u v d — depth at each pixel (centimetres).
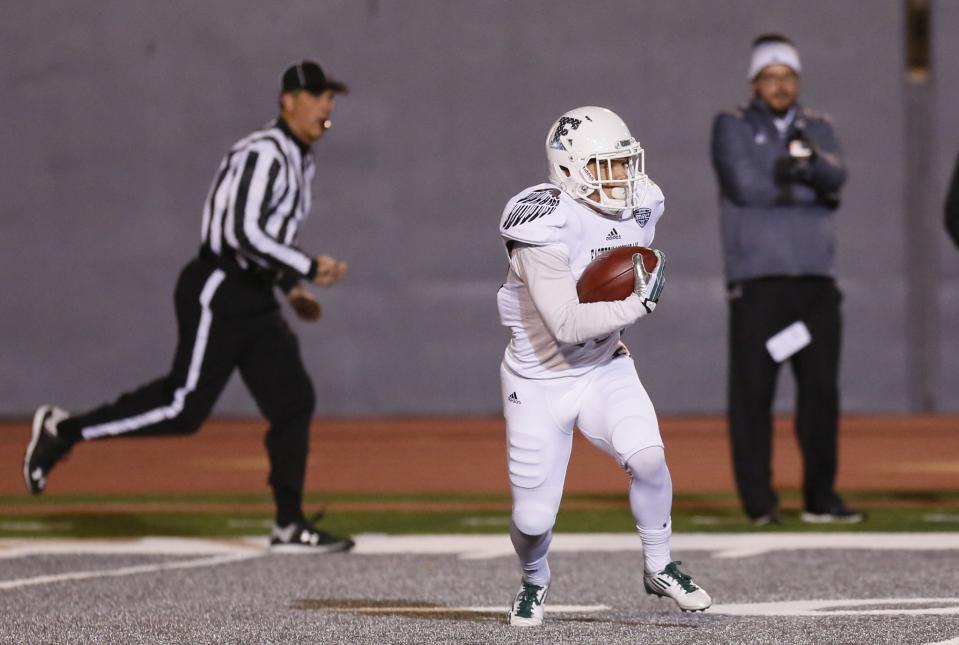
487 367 4278
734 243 2269
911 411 4241
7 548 2045
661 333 4241
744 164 2248
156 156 4238
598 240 1384
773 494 2255
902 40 4231
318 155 4253
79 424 1998
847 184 4225
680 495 2670
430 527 2256
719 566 1822
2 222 4253
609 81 4241
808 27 4231
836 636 1331
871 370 4241
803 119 2319
